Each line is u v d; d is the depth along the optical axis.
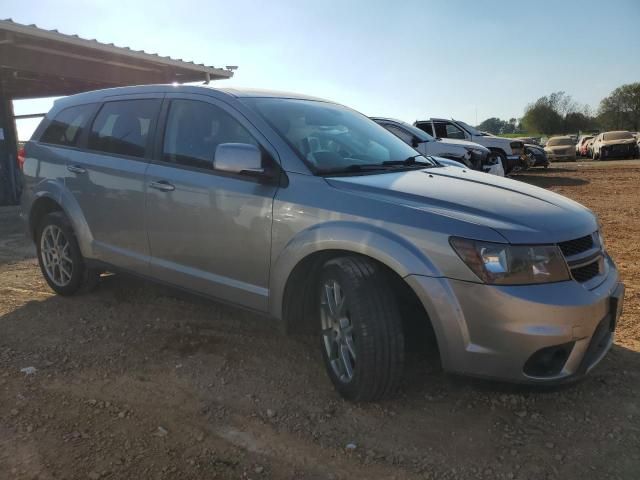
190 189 3.84
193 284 3.94
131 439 2.89
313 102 4.35
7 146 12.85
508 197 3.20
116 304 4.87
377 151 4.02
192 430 2.97
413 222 2.93
